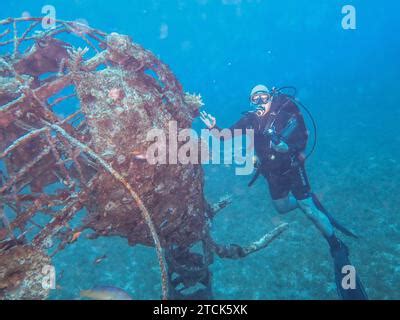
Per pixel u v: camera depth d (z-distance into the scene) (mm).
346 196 10039
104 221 3721
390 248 7543
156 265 8023
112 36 3701
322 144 15445
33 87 4469
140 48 3914
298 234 8578
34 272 3193
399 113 18703
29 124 3951
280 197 6383
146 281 7488
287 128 5785
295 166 5961
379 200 9492
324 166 12703
